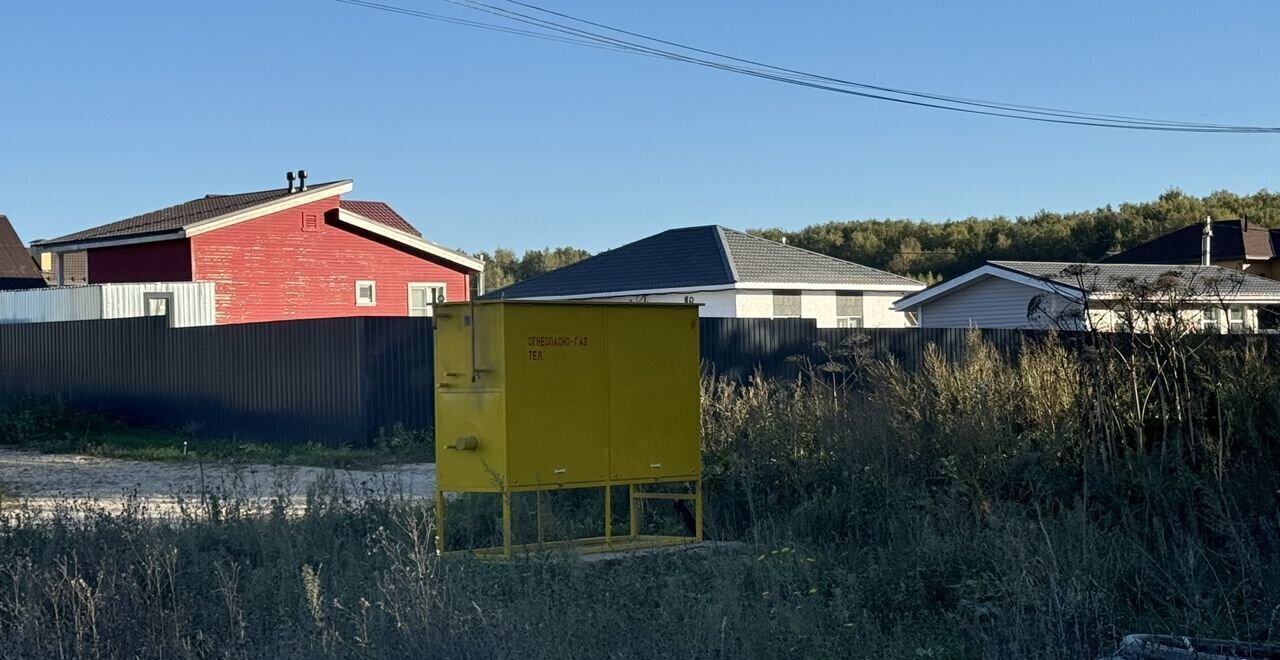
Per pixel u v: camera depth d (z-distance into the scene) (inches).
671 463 391.2
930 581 314.7
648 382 388.2
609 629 259.8
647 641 251.9
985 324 1384.1
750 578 324.8
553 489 369.4
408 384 791.7
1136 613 292.8
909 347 900.6
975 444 409.1
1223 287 658.8
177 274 1231.5
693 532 409.4
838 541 376.8
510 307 362.0
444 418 370.6
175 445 828.0
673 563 340.8
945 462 395.5
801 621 272.7
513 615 263.1
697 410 398.9
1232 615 277.7
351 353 776.3
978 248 3090.6
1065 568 298.0
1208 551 315.9
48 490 602.2
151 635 265.1
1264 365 401.1
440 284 1397.6
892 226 3334.2
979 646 270.1
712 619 260.8
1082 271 469.7
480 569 313.7
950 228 3228.3
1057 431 409.4
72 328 984.9
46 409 903.7
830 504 396.8
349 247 1322.6
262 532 366.0
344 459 722.2
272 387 830.5
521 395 362.9
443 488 369.4
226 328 862.5
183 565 320.8
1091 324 436.5
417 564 291.3
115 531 341.1
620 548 378.0
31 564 304.3
